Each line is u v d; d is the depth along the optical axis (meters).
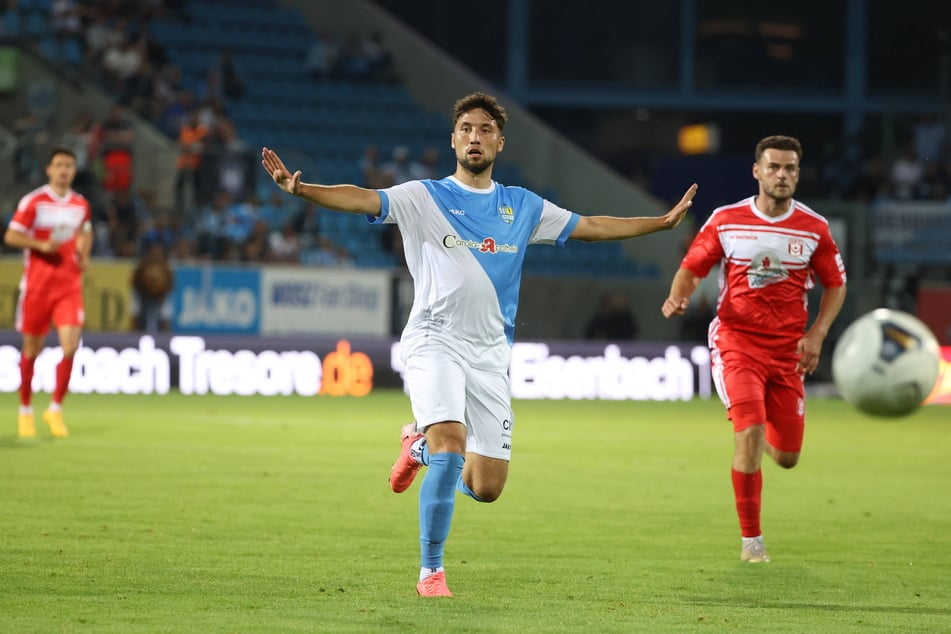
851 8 120.56
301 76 106.19
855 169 105.38
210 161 82.19
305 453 45.38
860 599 23.14
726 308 28.50
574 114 124.06
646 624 20.61
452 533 29.95
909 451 51.91
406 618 20.55
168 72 94.19
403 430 24.77
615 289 88.12
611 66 120.00
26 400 47.78
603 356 80.12
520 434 55.50
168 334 74.19
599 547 28.42
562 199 102.94
